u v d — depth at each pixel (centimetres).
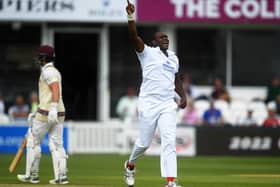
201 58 6975
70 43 6869
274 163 5391
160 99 3080
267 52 6988
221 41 6981
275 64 6975
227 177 4134
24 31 6888
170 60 3098
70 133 6203
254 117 6494
